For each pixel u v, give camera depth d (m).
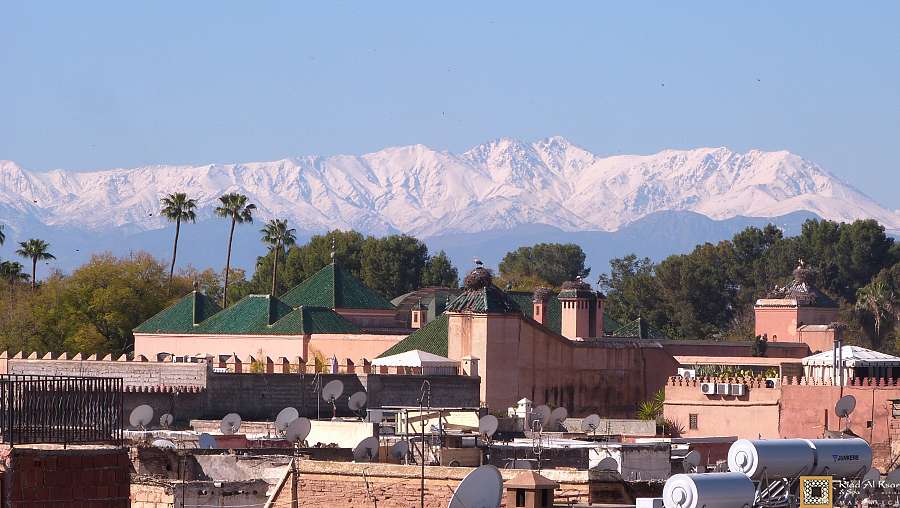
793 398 161.88
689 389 170.25
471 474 73.44
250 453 105.56
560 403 191.88
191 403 165.12
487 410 149.38
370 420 150.88
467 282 189.88
